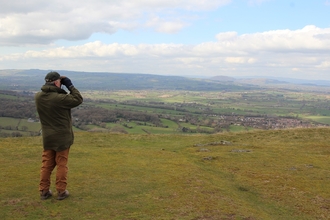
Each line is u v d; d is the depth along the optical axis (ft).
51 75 25.41
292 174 38.63
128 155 48.75
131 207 25.25
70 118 26.61
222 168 41.75
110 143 64.95
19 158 44.04
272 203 28.99
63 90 26.13
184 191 29.96
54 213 23.43
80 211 24.00
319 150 55.11
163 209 25.04
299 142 64.85
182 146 63.10
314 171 40.09
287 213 26.63
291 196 30.76
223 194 29.78
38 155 46.34
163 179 34.06
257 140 69.00
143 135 76.74
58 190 26.27
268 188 33.17
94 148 56.75
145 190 29.91
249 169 41.16
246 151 53.88
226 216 24.16
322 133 71.97
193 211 24.82
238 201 28.14
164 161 44.45
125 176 34.86
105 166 39.78
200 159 47.42
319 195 31.07
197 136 76.28
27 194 27.53
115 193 28.63
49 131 25.30
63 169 26.22
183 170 38.68
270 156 49.75
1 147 53.01
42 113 25.22
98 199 26.86
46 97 24.88
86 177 33.91
